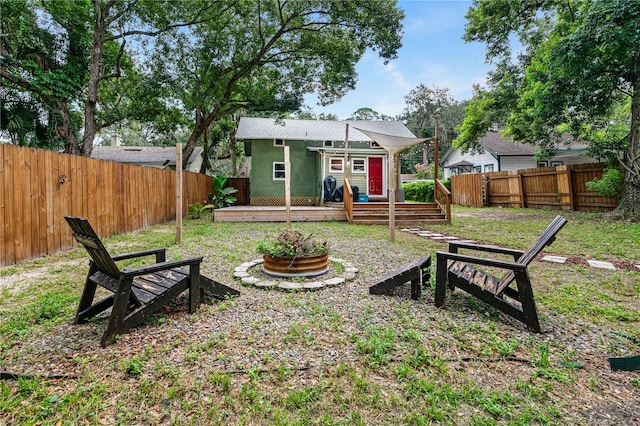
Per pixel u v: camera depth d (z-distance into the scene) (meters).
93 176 6.89
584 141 12.20
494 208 15.73
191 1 11.84
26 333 2.65
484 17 11.93
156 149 23.91
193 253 5.76
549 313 3.13
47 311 3.05
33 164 5.32
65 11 10.89
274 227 9.36
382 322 2.86
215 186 14.07
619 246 6.29
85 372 2.11
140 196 9.01
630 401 1.87
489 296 2.95
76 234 2.72
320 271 4.38
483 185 17.31
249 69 13.36
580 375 2.12
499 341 2.51
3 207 4.78
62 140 11.73
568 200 12.55
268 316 3.01
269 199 15.16
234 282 4.12
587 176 11.84
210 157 25.70
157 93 13.07
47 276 4.34
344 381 2.02
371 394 1.89
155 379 2.03
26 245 5.18
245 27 12.91
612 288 3.91
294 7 11.96
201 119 15.13
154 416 1.73
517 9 11.38
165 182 10.87
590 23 8.04
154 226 9.69
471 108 17.17
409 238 7.59
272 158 15.09
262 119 17.03
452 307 3.26
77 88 11.73
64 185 6.02
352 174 15.05
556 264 5.11
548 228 2.97
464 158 24.94
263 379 2.03
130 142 34.59
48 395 1.88
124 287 2.52
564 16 10.97
